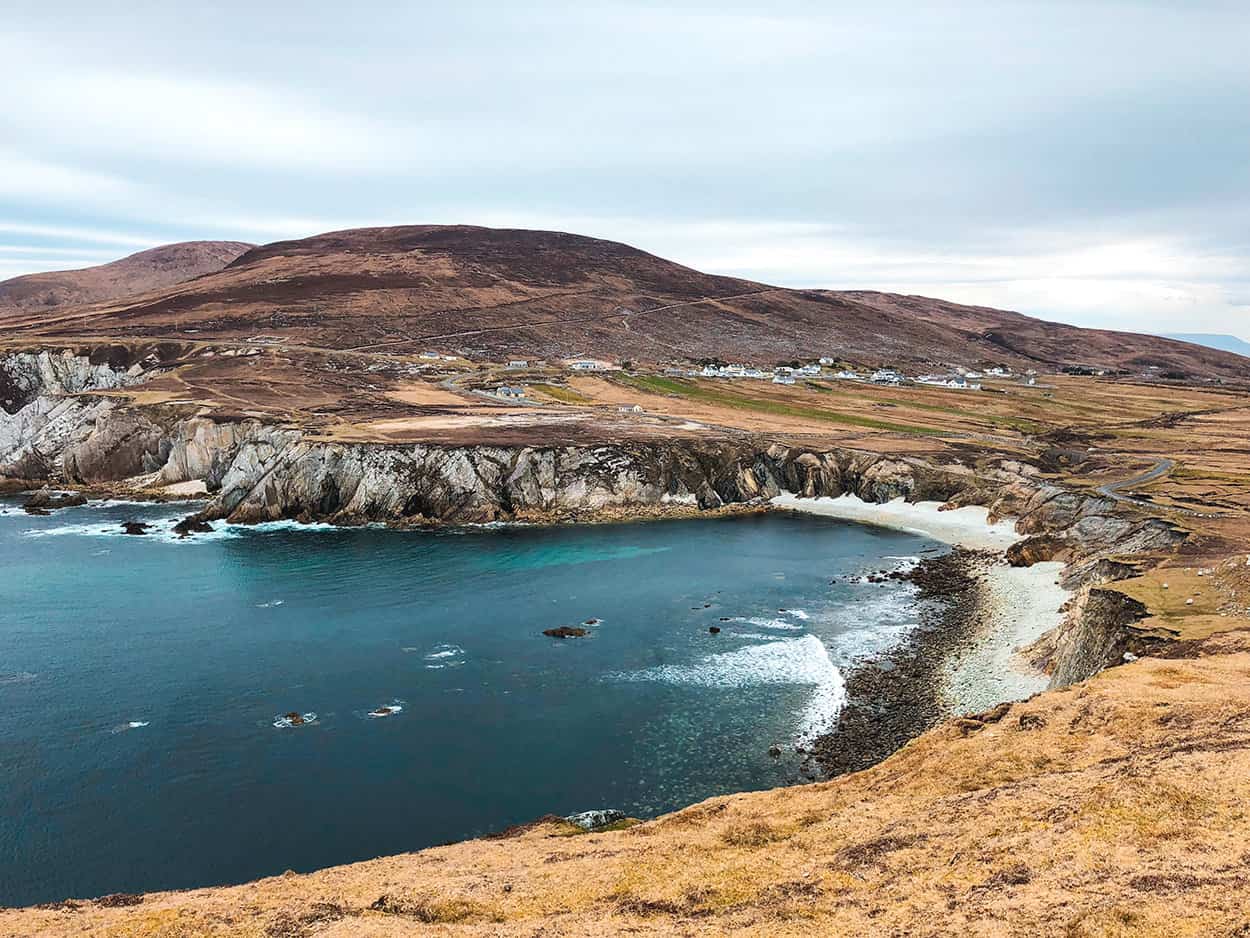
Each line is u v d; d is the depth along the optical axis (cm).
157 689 6262
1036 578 8962
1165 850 2344
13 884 4103
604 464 13300
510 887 2942
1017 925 2148
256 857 4325
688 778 5081
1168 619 5322
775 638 7406
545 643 7294
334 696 6194
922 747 3931
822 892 2602
